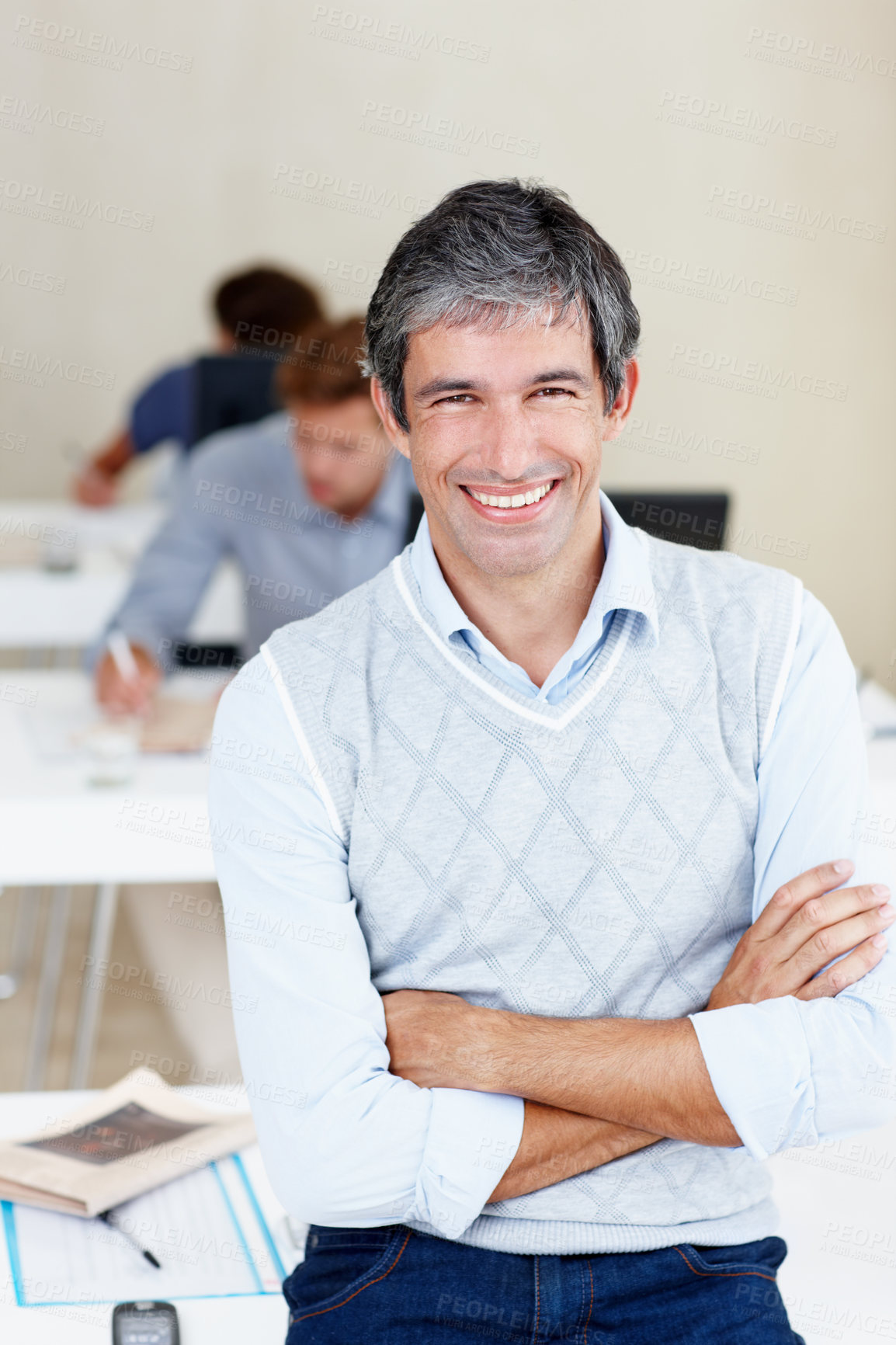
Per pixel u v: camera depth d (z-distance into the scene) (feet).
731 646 4.00
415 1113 3.68
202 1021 9.64
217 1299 4.24
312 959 3.82
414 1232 3.88
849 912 3.82
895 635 16.97
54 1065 9.41
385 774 3.87
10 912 11.78
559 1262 3.77
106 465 13.93
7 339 15.97
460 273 3.52
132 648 8.94
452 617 3.88
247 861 3.92
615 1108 3.71
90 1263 4.39
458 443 3.65
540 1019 3.82
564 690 3.96
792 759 3.97
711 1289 3.78
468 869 3.86
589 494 3.80
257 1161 5.00
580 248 3.59
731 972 3.91
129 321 16.12
